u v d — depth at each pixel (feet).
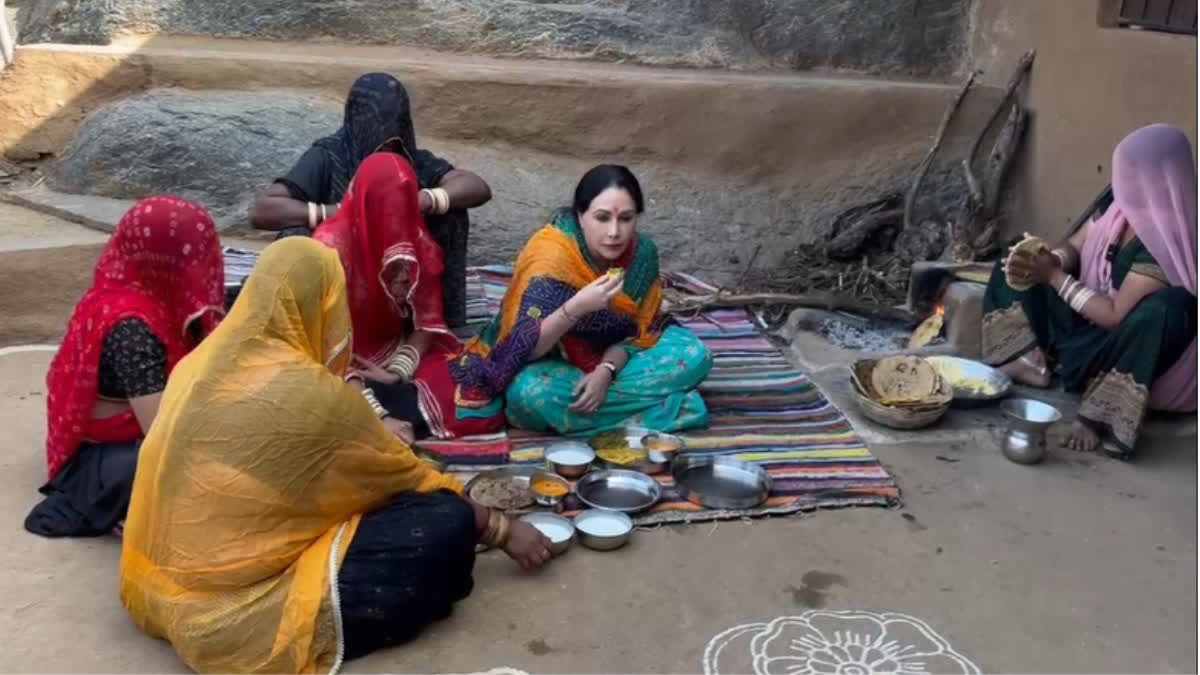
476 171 17.30
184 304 9.39
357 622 8.22
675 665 8.59
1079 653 8.91
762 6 19.51
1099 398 12.30
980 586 9.77
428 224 13.08
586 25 19.27
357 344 11.82
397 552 8.28
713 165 18.06
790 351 14.92
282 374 7.97
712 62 19.38
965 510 11.03
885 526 10.66
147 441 8.20
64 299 14.51
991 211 17.65
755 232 17.67
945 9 19.39
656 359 12.13
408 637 8.64
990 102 18.07
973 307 14.56
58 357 9.55
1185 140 12.03
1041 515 10.99
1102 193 13.46
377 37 19.13
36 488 10.71
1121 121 15.23
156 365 9.31
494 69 17.58
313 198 12.70
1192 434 12.78
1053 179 16.87
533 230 17.06
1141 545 10.51
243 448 7.88
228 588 8.08
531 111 17.63
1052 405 13.37
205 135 16.66
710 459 11.37
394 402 11.68
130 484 9.54
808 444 12.07
